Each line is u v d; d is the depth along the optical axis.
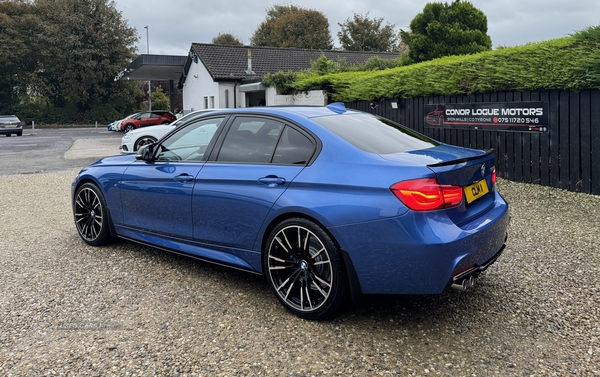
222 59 27.95
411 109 10.36
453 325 3.32
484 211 3.42
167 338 3.15
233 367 2.80
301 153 3.53
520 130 8.12
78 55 51.06
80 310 3.59
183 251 4.23
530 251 4.85
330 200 3.20
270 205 3.49
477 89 8.66
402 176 3.01
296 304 3.47
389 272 3.04
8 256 4.90
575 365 2.80
